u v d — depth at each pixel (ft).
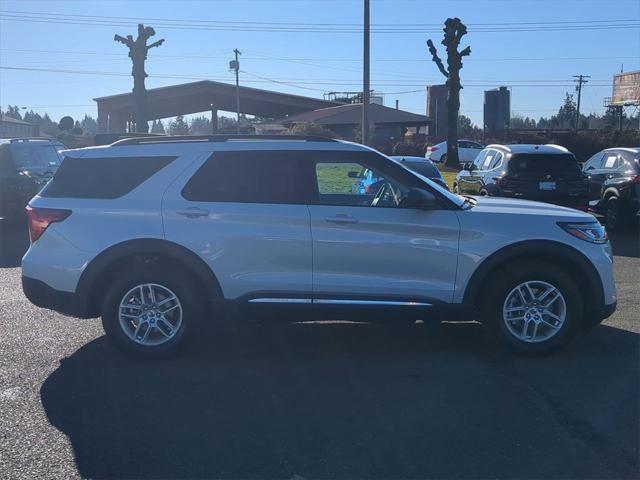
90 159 20.79
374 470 13.76
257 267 20.01
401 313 20.18
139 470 13.83
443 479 13.41
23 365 20.20
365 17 76.69
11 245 42.83
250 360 20.63
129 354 20.40
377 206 20.22
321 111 191.93
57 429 15.75
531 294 20.38
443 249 19.97
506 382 18.60
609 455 14.35
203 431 15.60
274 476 13.57
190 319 20.30
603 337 22.76
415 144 150.00
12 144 49.08
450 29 106.83
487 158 48.93
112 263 20.13
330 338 22.85
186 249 19.90
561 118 294.05
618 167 47.26
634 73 172.24
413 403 17.16
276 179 20.34
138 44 104.27
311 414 16.51
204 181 20.36
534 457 14.28
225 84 187.73
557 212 20.79
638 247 40.73
